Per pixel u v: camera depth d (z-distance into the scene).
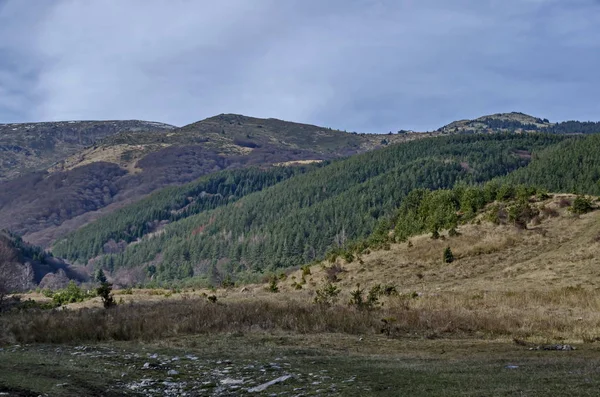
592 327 19.58
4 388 9.42
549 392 8.36
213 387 10.62
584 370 10.45
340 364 12.75
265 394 9.81
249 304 29.09
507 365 11.71
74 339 18.34
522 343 16.50
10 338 18.47
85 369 12.12
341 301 33.66
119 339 18.58
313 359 13.69
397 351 15.49
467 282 42.75
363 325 20.41
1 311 38.28
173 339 18.23
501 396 8.26
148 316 24.08
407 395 8.80
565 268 41.09
